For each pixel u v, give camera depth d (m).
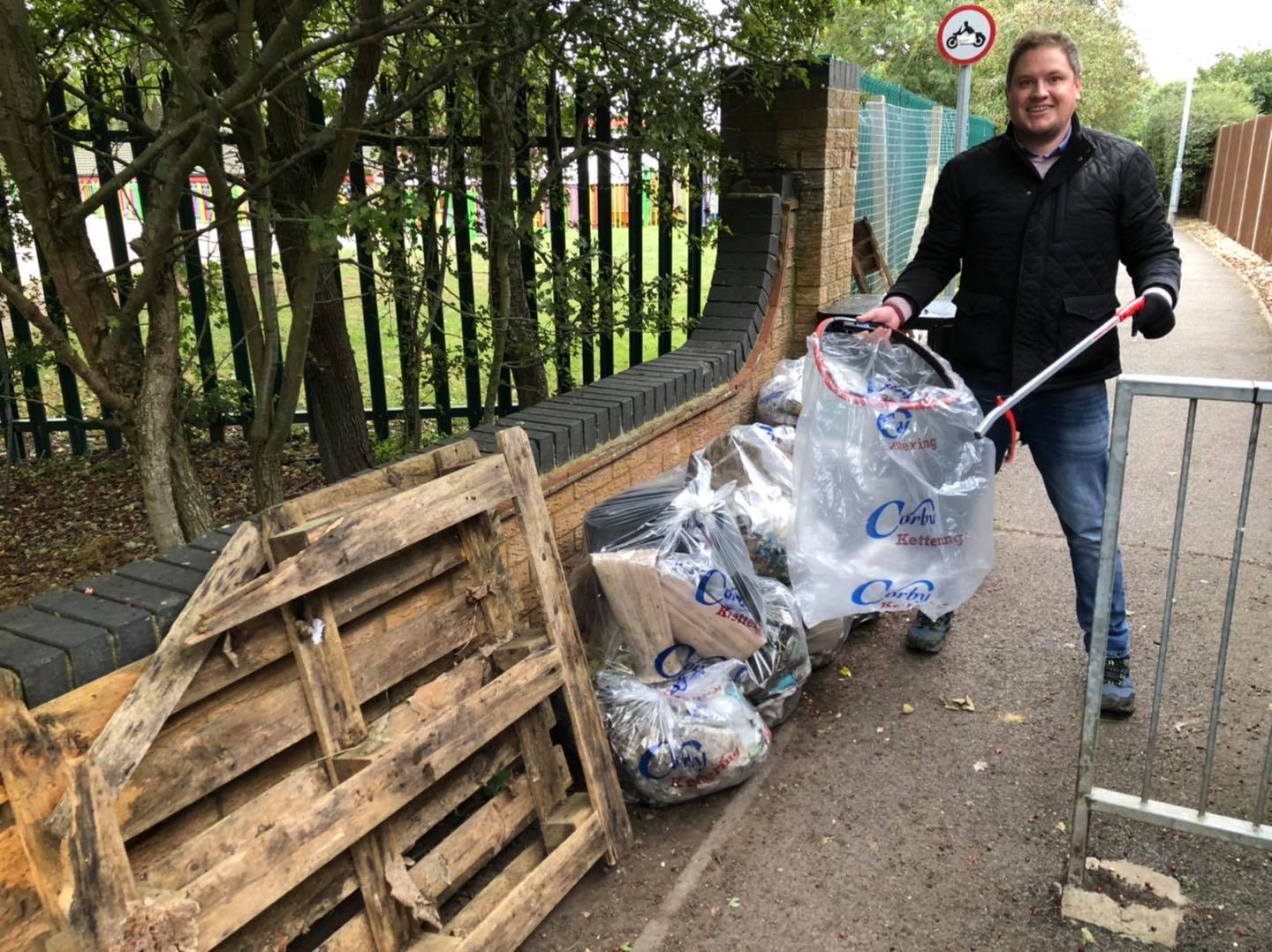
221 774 1.74
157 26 2.58
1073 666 3.46
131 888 1.49
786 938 2.29
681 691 2.79
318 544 1.86
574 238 4.88
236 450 6.28
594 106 4.56
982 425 2.67
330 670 1.94
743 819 2.71
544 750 2.48
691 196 4.99
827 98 4.96
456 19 3.51
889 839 2.61
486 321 4.70
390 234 2.97
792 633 3.08
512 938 2.17
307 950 2.06
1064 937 2.26
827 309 5.29
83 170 6.48
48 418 6.87
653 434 3.78
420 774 2.01
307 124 3.94
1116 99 29.81
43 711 1.52
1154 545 4.43
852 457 2.77
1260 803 2.19
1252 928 2.25
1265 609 3.79
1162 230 2.89
